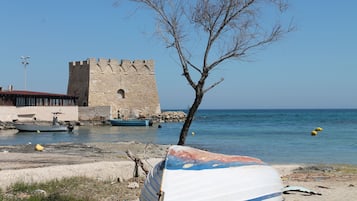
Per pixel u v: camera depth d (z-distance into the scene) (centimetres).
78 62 8819
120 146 3884
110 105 8606
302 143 4450
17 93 6962
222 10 1764
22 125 6066
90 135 5738
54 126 6212
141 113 8981
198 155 1198
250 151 3719
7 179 1630
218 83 1828
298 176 2266
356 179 2166
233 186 1152
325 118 12494
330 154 3500
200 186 1106
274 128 7425
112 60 8725
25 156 2705
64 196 1500
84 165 1939
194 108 1750
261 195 1211
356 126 8012
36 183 1659
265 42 4053
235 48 1791
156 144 4219
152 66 9131
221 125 8606
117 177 1908
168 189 1070
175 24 2820
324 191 1792
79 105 8681
